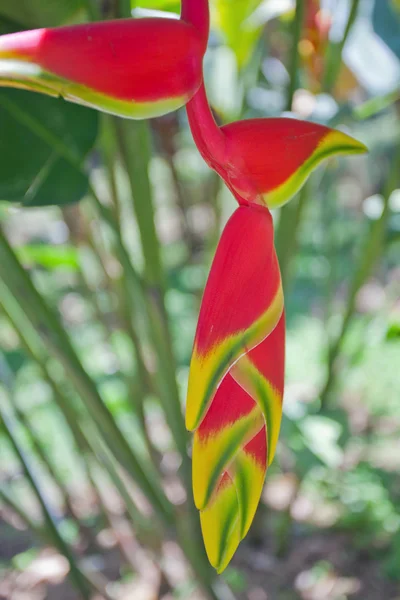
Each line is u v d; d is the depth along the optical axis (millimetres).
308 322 3039
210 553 549
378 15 1199
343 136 554
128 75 499
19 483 1988
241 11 1151
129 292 1331
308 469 1252
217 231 1418
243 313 521
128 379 1496
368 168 3066
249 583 1600
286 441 1292
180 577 1544
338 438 1352
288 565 1651
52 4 760
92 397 1004
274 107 1185
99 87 500
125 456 1079
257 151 536
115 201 1156
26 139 750
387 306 1935
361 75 1180
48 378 1366
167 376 1019
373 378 2482
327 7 1156
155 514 1172
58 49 495
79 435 1460
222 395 535
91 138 763
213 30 1299
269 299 530
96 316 1626
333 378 1537
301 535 1750
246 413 536
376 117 1431
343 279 3127
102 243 1416
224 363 518
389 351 2605
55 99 756
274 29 1459
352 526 1757
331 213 1896
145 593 1513
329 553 1689
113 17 734
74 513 1651
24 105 750
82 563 1535
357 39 1196
